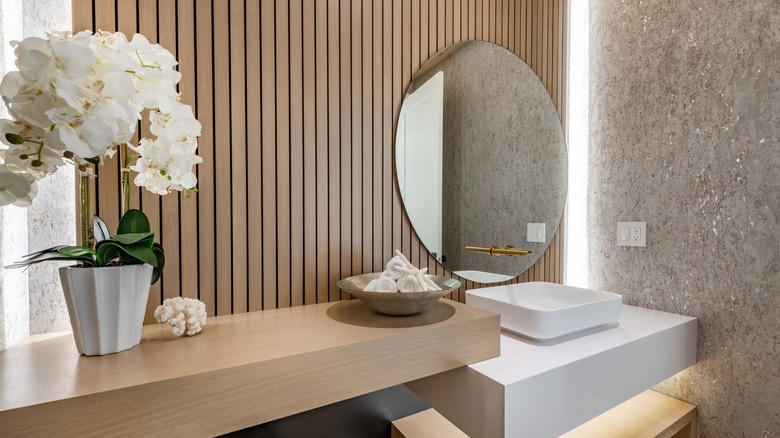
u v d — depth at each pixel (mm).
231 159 981
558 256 1775
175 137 700
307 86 1091
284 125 1054
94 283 645
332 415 1144
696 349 1395
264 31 1020
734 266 1295
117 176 851
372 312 1002
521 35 1623
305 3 1086
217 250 964
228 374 612
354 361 742
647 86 1539
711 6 1339
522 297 1535
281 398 663
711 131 1347
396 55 1270
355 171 1183
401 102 1284
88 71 537
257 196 1016
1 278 703
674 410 1365
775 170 1194
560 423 940
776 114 1190
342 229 1160
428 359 842
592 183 1763
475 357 920
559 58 1775
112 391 525
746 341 1268
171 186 761
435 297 911
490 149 1499
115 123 557
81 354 671
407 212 1290
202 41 935
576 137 1833
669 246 1478
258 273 1021
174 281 913
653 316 1419
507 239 1550
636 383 1149
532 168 1624
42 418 484
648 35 1532
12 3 757
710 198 1354
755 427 1243
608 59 1684
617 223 1656
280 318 939
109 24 833
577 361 977
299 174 1081
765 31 1212
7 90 518
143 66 656
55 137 531
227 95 970
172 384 567
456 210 1412
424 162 1331
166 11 893
